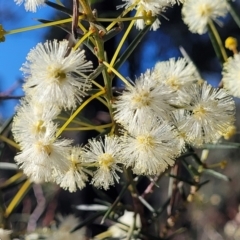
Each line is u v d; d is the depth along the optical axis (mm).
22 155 64
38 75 60
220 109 65
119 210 100
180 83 69
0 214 100
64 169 64
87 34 63
